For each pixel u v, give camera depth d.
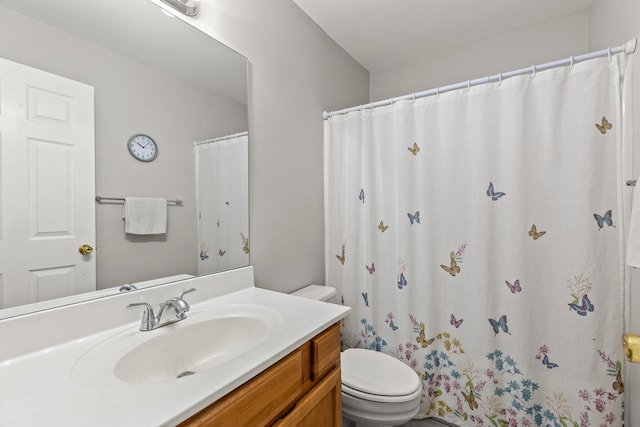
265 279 1.43
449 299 1.50
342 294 1.83
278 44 1.49
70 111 0.81
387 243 1.67
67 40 0.81
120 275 0.92
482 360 1.41
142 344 0.79
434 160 1.53
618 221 1.16
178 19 1.07
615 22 1.29
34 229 0.75
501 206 1.38
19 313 0.72
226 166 1.24
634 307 1.10
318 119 1.80
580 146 1.21
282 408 0.75
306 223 1.71
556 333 1.27
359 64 2.27
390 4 1.62
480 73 1.99
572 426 1.23
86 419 0.49
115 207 0.91
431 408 1.55
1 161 0.70
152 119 1.00
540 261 1.30
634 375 1.09
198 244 1.14
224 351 0.94
